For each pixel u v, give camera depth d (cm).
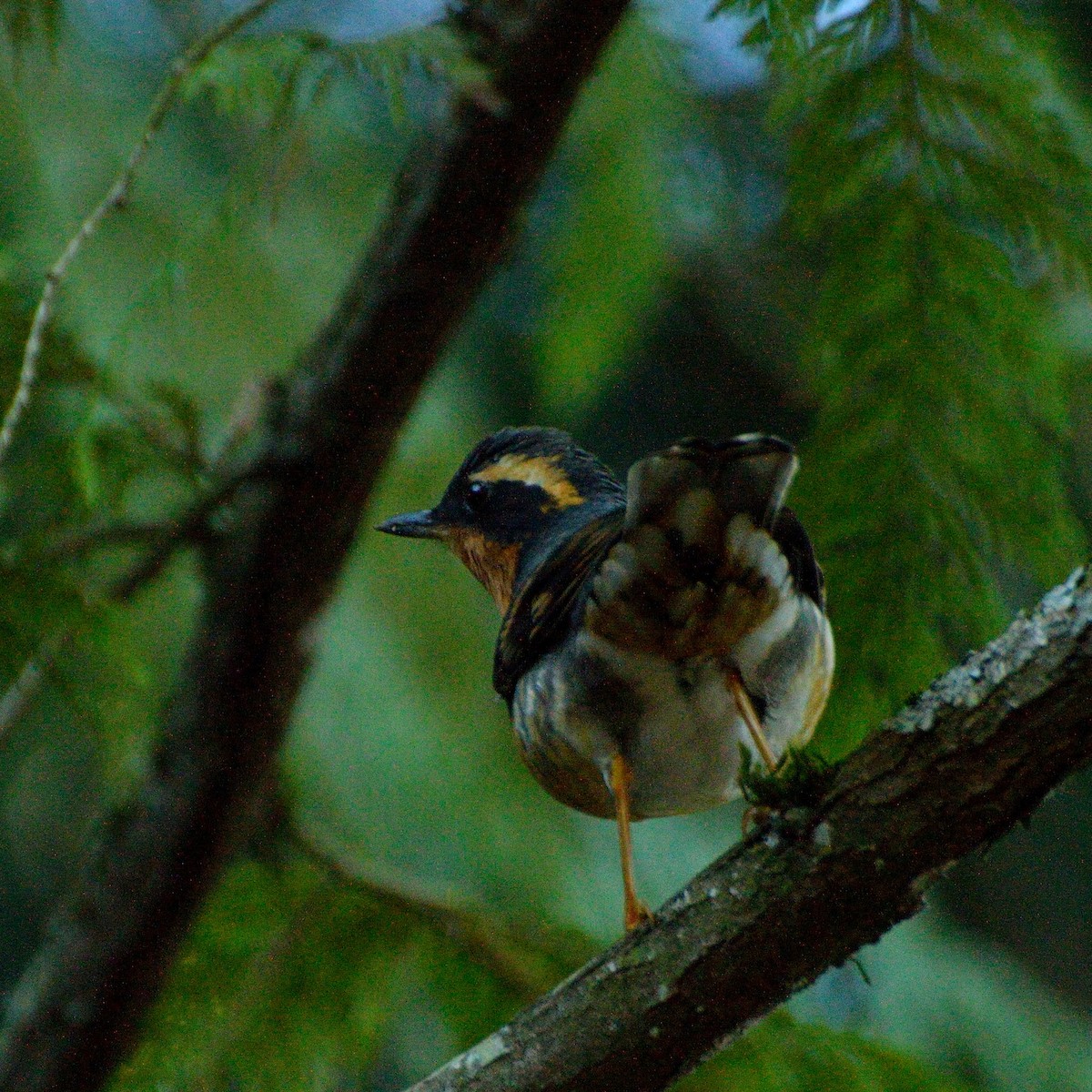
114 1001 662
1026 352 639
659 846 962
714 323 1266
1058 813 1345
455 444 933
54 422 711
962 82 609
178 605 811
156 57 846
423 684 888
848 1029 743
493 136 575
